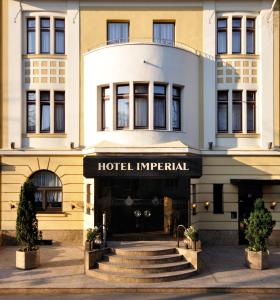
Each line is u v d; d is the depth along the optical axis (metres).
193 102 17.86
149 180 16.34
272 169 18.17
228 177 18.12
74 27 18.22
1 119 18.16
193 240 14.16
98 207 16.09
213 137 18.14
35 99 18.34
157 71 16.69
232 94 18.41
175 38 18.34
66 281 12.66
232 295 11.75
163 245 15.08
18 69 18.17
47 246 17.81
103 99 17.41
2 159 18.17
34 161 18.16
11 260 15.23
